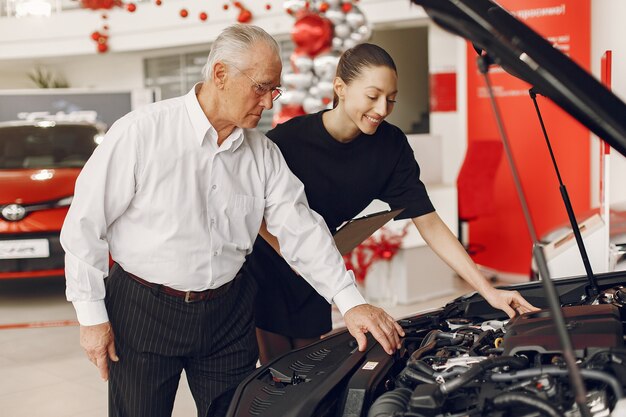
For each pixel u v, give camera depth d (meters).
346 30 5.05
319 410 1.35
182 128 1.82
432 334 1.66
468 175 5.96
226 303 1.98
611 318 1.42
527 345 1.36
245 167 1.92
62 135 6.24
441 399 1.24
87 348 1.85
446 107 7.21
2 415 3.46
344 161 2.24
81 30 10.19
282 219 1.97
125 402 1.97
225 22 8.93
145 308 1.89
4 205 5.14
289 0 5.21
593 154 5.44
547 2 5.42
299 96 5.09
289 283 2.44
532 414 1.17
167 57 11.28
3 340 4.77
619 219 2.95
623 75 2.64
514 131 5.88
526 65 1.16
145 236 1.85
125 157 1.78
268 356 2.58
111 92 8.55
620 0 5.01
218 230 1.89
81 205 1.78
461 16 1.15
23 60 11.48
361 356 1.61
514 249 6.09
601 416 1.16
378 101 1.99
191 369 2.06
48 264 5.18
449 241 2.24
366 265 5.34
